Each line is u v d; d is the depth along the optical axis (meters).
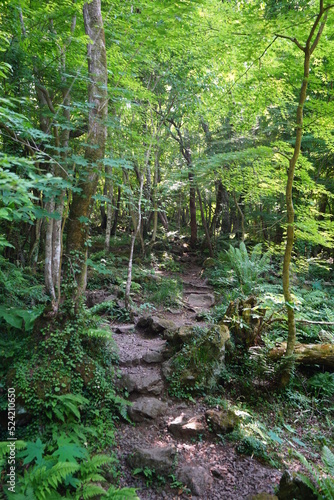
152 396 4.27
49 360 3.60
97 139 4.18
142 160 8.03
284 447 3.75
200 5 5.37
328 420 4.24
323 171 12.01
